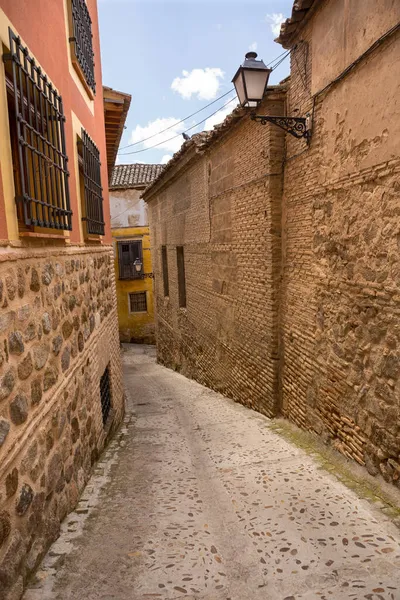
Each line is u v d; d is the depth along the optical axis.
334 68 4.06
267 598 2.36
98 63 6.91
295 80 5.05
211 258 8.77
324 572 2.57
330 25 4.08
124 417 7.69
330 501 3.51
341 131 4.05
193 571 2.64
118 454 5.27
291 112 5.24
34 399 2.73
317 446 4.86
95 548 2.89
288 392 5.86
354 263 3.99
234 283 7.53
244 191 6.66
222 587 2.48
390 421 3.54
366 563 2.62
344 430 4.32
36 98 3.02
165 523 3.31
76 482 3.75
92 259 5.17
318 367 4.86
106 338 6.08
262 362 6.53
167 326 14.12
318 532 3.04
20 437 2.46
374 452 3.77
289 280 5.63
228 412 7.21
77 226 4.35
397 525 3.04
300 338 5.35
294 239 5.39
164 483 4.21
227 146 7.29
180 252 11.81
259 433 5.73
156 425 6.93
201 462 4.87
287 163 5.45
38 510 2.70
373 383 3.78
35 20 3.09
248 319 6.98
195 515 3.45
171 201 12.12
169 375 12.68
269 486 3.94
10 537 2.25
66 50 4.11
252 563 2.71
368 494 3.58
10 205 2.44
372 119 3.54
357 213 3.88
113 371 6.72
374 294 3.68
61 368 3.44
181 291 12.05
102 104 7.24
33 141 2.93
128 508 3.59
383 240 3.51
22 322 2.59
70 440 3.61
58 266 3.50
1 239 2.30
